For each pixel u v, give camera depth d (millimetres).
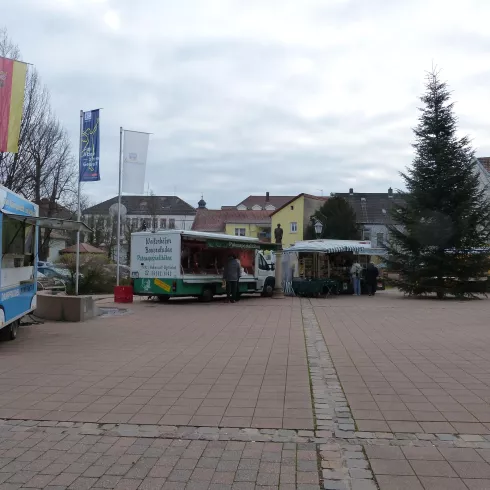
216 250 21172
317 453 4613
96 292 24891
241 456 4551
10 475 4184
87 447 4789
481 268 21328
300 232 60594
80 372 7699
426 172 22312
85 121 18906
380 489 3893
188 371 7750
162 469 4285
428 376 7391
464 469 4242
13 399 6316
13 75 13852
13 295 10281
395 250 22859
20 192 26734
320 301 20688
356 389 6707
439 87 22453
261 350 9484
